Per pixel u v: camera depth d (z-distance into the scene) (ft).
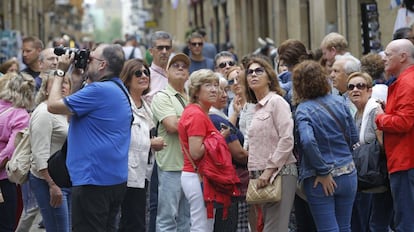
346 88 58.13
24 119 54.44
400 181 49.19
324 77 47.88
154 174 57.98
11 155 53.52
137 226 51.90
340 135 47.55
